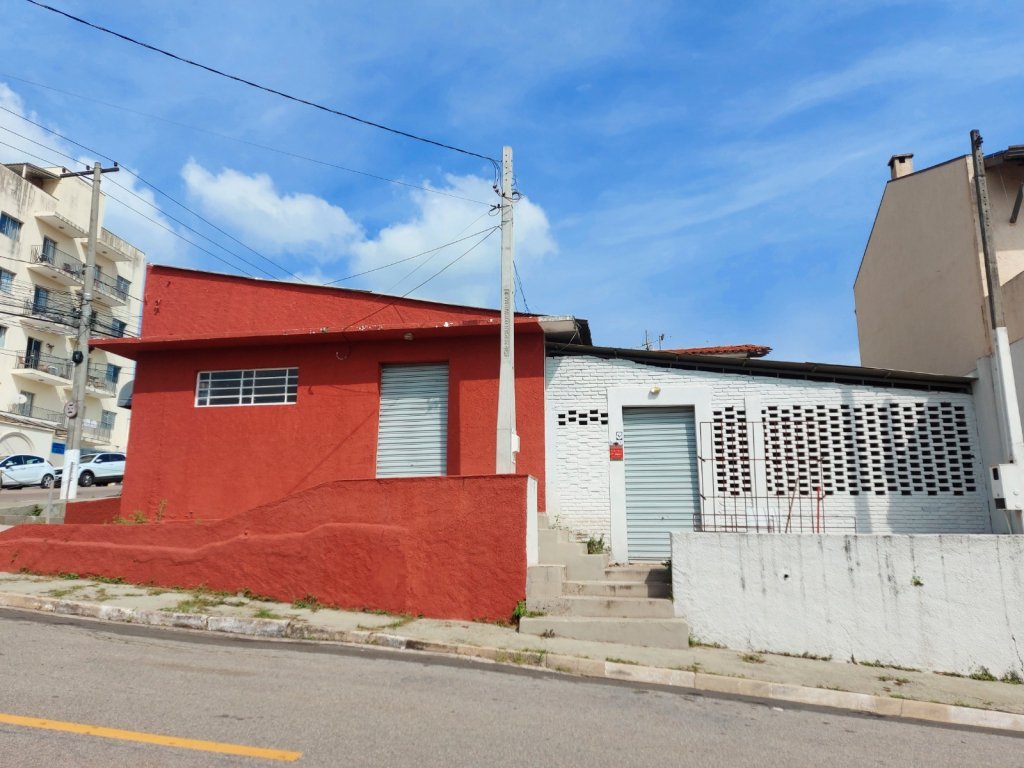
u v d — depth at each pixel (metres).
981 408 11.38
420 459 12.67
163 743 4.70
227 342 13.27
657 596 9.52
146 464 13.48
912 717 7.09
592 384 12.30
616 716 6.07
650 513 11.79
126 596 9.78
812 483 11.55
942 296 13.66
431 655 7.99
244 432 13.28
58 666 6.52
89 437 44.75
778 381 11.92
